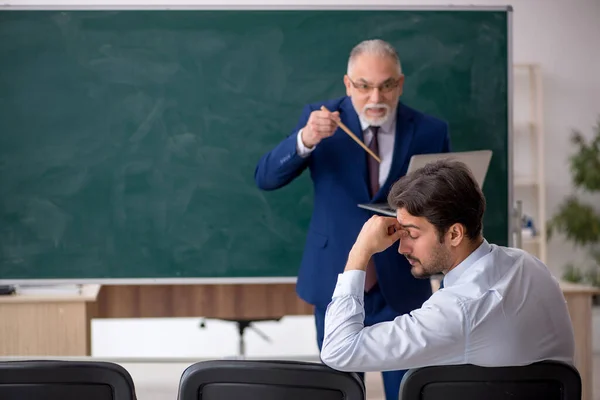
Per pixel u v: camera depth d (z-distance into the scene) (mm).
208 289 3889
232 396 1599
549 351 1693
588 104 6055
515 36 5980
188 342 6090
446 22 3717
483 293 1679
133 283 3746
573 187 6137
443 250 1748
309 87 3729
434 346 1649
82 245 3723
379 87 2816
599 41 6008
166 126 3719
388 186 2877
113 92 3693
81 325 3576
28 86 3670
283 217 3762
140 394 3645
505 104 3748
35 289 3654
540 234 5969
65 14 3658
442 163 1775
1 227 3697
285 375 1577
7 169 3688
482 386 1586
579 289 3701
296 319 6488
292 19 3701
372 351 1678
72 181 3705
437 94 3738
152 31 3686
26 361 1620
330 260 2859
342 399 1591
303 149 2807
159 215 3738
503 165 3752
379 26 3711
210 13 3691
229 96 3721
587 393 3727
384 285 2789
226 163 3744
